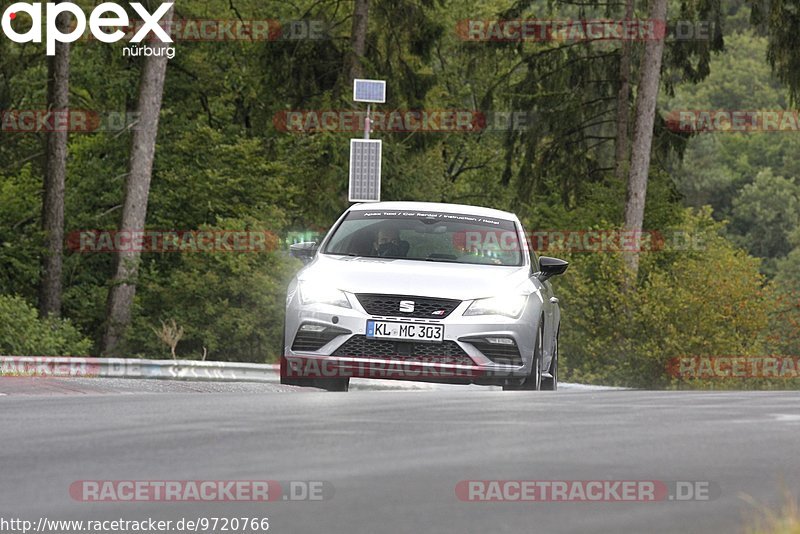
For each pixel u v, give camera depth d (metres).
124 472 23.00
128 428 28.91
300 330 45.06
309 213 160.75
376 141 98.56
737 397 38.09
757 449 26.45
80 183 154.25
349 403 34.91
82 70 155.62
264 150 164.88
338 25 169.50
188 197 150.50
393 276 45.34
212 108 167.75
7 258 138.38
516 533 18.22
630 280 137.38
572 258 148.38
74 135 159.62
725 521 19.19
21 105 150.75
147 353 133.00
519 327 44.91
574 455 25.12
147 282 135.75
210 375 70.12
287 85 160.12
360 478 22.33
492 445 26.36
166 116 160.50
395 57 160.62
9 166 151.62
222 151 153.62
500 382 46.56
